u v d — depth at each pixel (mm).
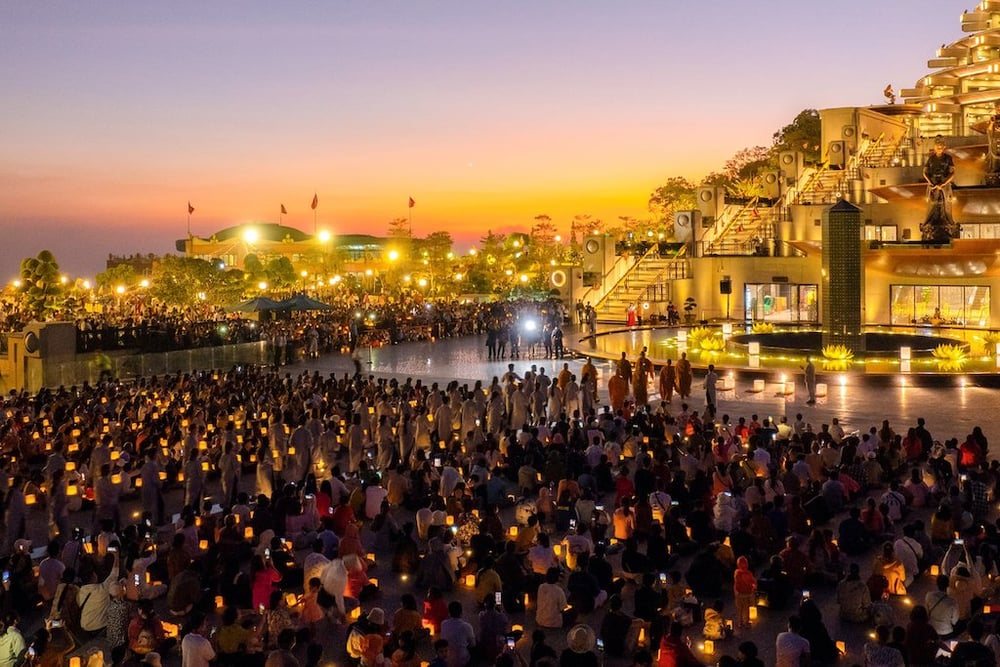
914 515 20047
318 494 19250
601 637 13453
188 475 21109
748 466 20703
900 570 15492
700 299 69250
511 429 27609
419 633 13562
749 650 11039
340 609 14578
